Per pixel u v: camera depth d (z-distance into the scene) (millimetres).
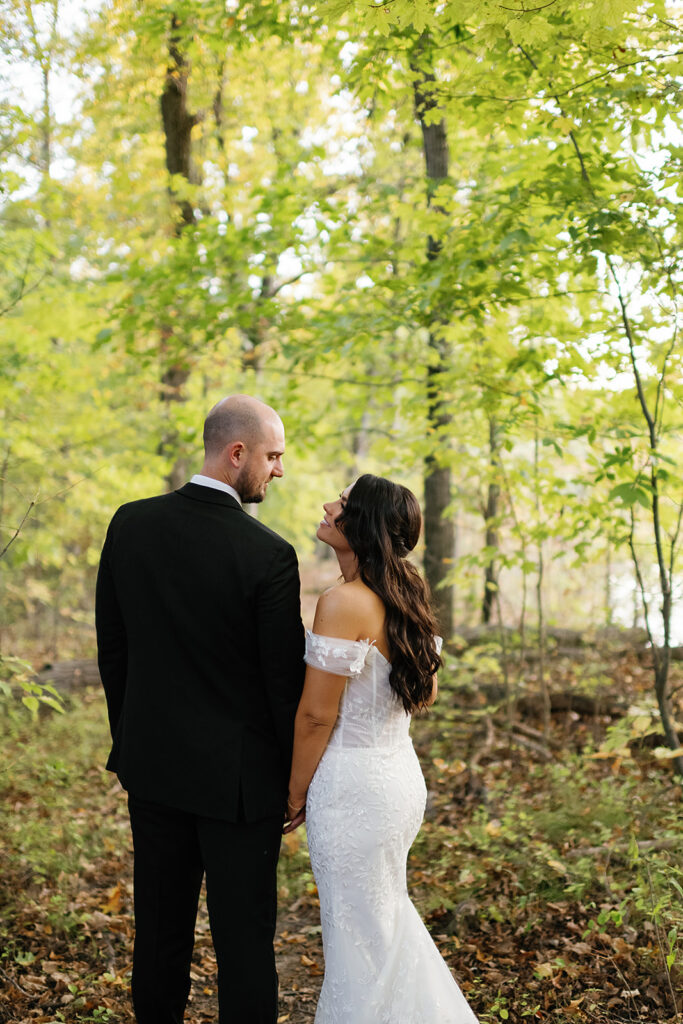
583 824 4031
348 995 2240
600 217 3701
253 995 2164
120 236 7523
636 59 3373
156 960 2305
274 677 2248
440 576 6758
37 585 9992
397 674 2316
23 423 6664
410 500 2443
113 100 6941
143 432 8172
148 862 2307
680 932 2893
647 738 5008
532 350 4828
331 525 2479
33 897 3582
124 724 2322
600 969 2895
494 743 5684
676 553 4441
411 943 2361
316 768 2328
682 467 4762
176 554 2264
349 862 2262
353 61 4328
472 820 4441
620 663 7004
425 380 6164
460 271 4234
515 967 2990
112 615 2445
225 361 8055
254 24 4457
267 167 8328
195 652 2229
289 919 3682
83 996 2863
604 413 4695
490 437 5477
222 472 2344
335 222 5707
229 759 2205
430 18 2920
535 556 9227
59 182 5734
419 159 8844
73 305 6383
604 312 4516
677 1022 2561
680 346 3982
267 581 2225
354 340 5582
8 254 5309
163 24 5340
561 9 3025
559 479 5039
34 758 5234
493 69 3738
